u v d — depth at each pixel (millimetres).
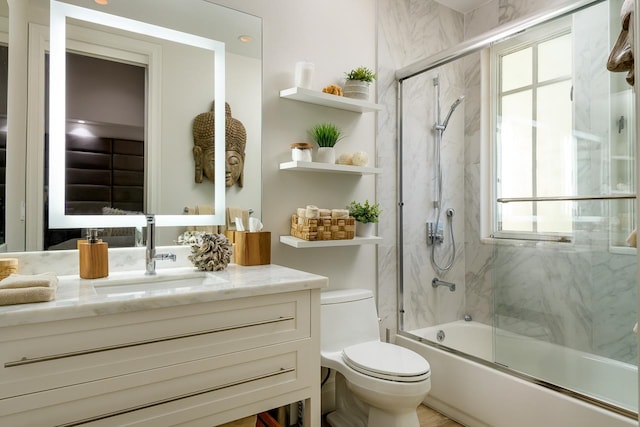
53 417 976
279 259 2004
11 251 1374
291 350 1362
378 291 2391
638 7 903
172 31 1719
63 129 1474
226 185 1840
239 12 1891
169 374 1127
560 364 1953
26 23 1410
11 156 1380
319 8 2176
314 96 1944
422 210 2578
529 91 2215
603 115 1851
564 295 1978
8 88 1375
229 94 1858
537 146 2162
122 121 1598
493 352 2258
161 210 1677
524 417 1694
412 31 2598
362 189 2334
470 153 2695
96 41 1548
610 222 1825
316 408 1424
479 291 2650
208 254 1585
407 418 1604
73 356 998
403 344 2375
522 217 2221
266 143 1965
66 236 1474
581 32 1927
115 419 1052
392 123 2477
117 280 1397
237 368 1249
